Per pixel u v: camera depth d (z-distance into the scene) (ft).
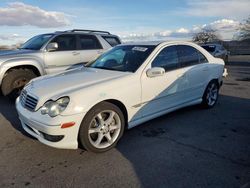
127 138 13.92
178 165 11.07
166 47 15.75
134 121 13.76
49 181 9.96
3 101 22.08
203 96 18.71
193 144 13.17
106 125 12.31
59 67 23.77
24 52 22.40
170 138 13.92
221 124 16.12
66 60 24.17
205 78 18.29
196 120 16.80
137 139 13.78
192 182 9.84
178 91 16.11
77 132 11.32
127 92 12.98
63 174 10.44
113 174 10.41
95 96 11.71
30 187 9.60
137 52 15.34
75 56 24.75
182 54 16.70
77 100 11.20
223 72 20.34
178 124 16.03
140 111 13.93
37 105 11.68
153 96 14.43
